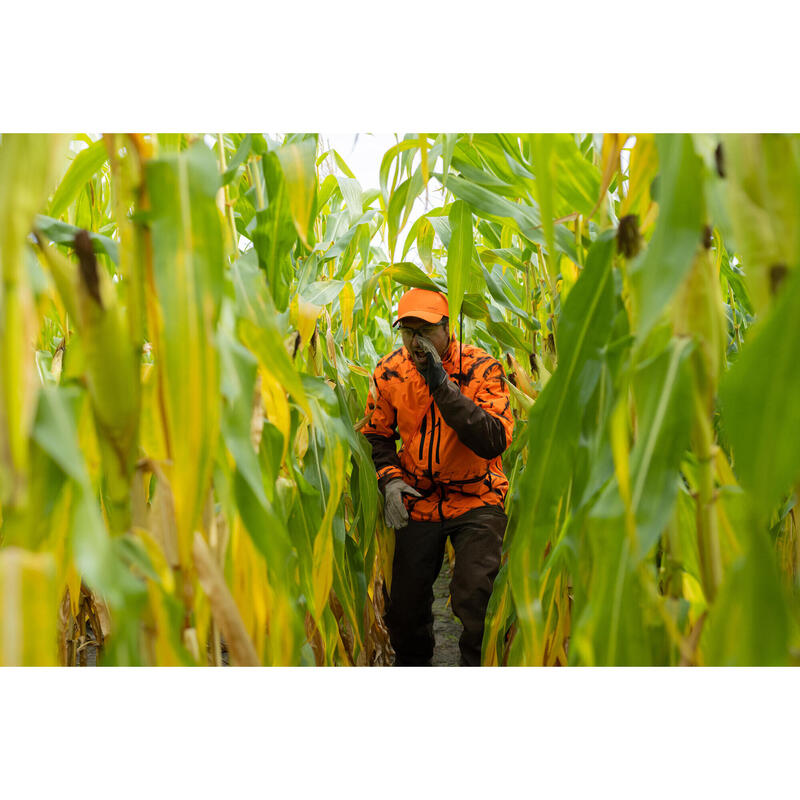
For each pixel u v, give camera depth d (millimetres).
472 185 979
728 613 468
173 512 527
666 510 486
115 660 437
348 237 1358
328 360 1327
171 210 468
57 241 597
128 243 510
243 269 664
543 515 649
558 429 632
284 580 649
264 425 754
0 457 393
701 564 542
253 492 577
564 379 621
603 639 541
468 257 1111
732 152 405
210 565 513
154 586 499
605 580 537
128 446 474
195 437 464
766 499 357
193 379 461
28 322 400
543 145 504
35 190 401
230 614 511
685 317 495
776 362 353
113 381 449
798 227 388
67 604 1160
